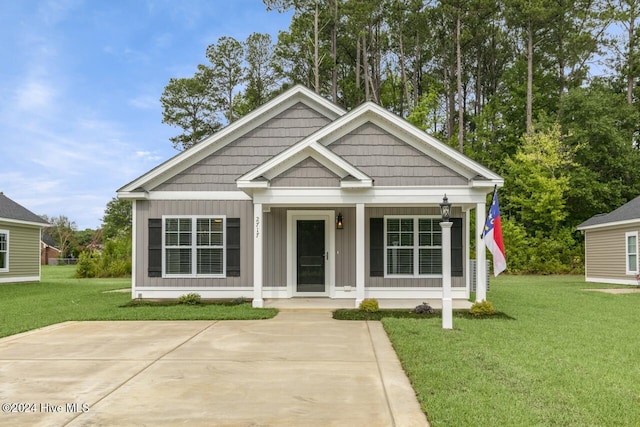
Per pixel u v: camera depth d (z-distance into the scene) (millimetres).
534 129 29344
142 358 6023
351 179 10109
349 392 4645
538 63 34625
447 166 10617
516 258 25656
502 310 10219
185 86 37938
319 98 12391
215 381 5020
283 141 12359
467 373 5152
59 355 6191
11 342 7055
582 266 25516
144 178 12016
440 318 9086
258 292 10477
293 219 12117
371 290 11758
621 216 18375
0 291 16031
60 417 3980
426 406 4156
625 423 3789
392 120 10625
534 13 29172
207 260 12062
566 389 4648
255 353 6293
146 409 4168
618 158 27516
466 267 11742
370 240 11836
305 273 12109
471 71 40406
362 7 30109
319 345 6785
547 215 26484
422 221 11844
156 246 12078
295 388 4773
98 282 21641
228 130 12234
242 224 12109
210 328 8195
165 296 11984
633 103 31703
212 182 12180
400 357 5926
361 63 37656
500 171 31094
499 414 3951
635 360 5836
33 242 21125
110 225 55281
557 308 10609
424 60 38812
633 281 17656
